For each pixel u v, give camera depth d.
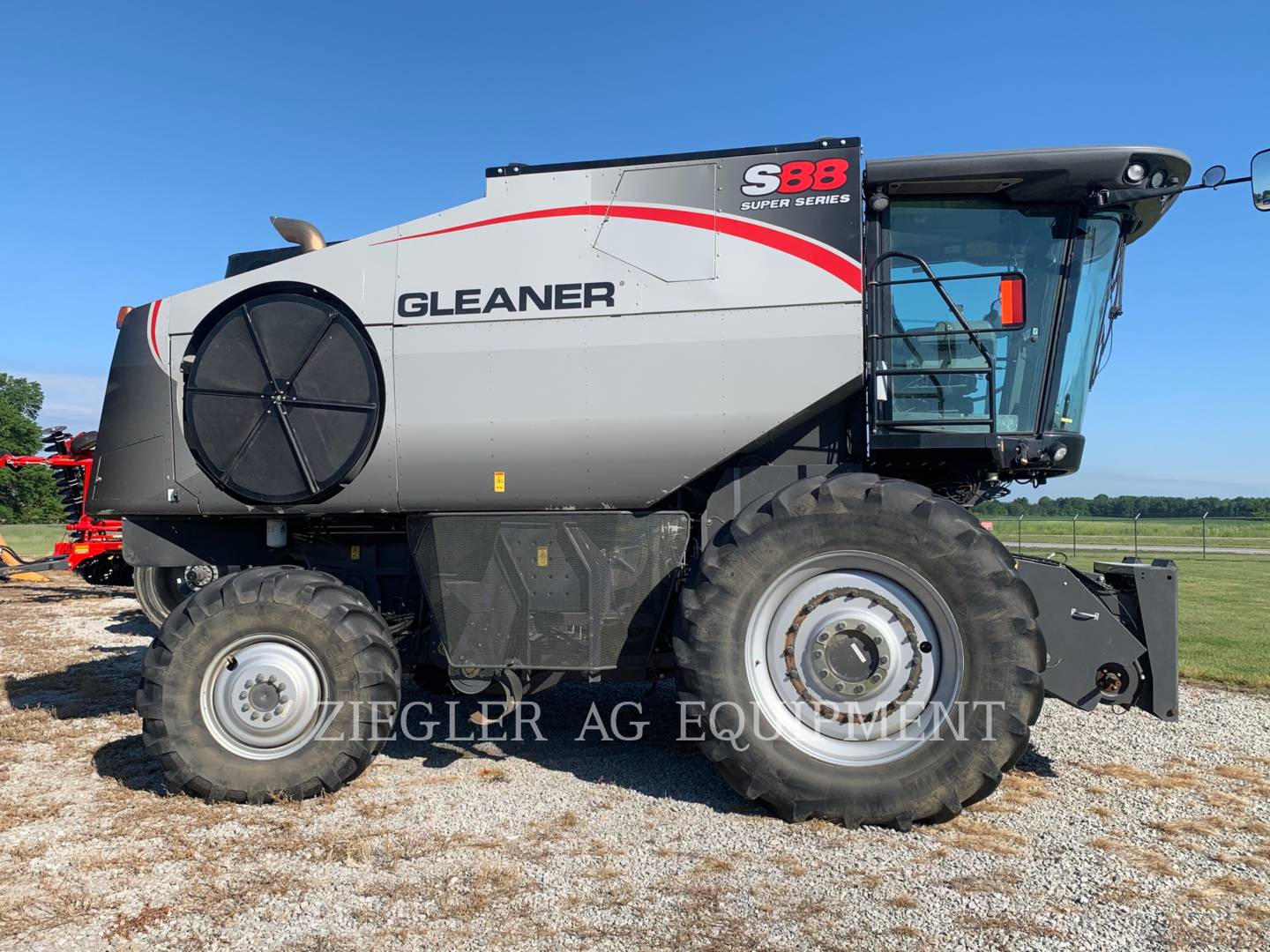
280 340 4.24
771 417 3.79
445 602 4.07
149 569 7.76
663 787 3.97
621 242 3.93
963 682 3.43
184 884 2.97
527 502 4.04
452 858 3.17
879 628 3.54
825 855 3.17
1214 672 6.69
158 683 3.82
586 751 4.59
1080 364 4.04
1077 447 3.99
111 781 4.11
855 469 4.02
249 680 3.82
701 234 3.87
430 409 4.06
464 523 4.07
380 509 4.19
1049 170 3.79
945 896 2.83
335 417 4.17
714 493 4.09
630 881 2.96
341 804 3.76
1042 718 5.26
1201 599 12.16
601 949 2.51
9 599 12.22
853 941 2.54
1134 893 2.84
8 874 3.07
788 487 3.66
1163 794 3.84
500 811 3.66
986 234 4.00
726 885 2.92
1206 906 2.75
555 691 6.08
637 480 3.94
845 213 3.78
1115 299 4.18
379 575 4.74
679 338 3.85
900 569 3.53
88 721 5.21
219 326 4.29
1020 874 2.99
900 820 3.40
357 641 3.86
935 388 3.95
